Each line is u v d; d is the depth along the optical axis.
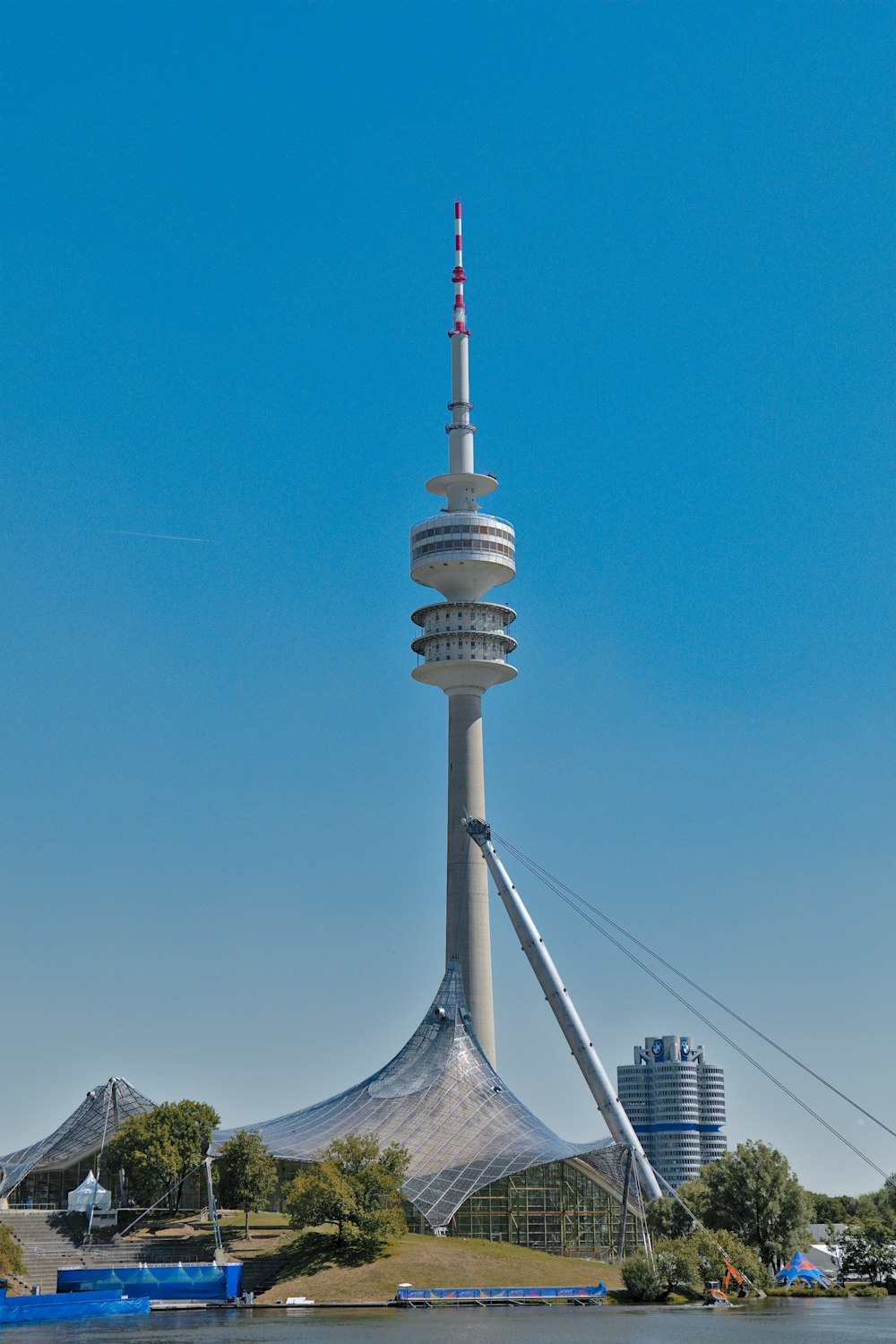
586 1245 165.12
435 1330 101.69
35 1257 140.62
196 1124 167.62
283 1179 181.00
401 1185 156.00
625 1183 162.25
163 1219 166.00
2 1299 115.00
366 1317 115.19
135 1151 162.50
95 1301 120.38
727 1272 145.62
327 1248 144.38
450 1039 198.88
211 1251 147.25
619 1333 98.88
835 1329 103.81
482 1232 163.00
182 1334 98.56
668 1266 139.88
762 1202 162.88
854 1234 168.00
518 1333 98.62
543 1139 180.62
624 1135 178.50
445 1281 135.62
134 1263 141.62
